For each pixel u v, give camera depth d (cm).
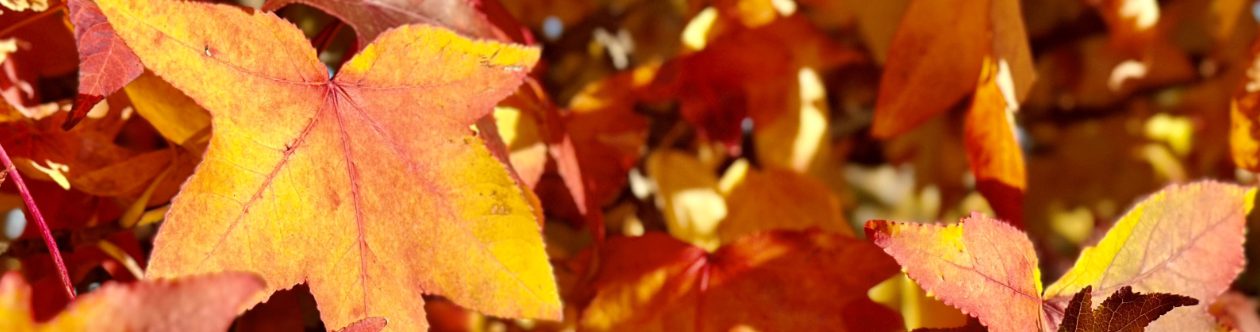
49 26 51
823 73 96
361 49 48
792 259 55
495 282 47
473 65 47
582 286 58
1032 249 48
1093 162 109
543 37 89
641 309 56
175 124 49
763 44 71
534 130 57
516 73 47
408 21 50
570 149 59
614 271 57
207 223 43
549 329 63
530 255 47
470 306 47
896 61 62
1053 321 49
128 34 41
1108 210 109
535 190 67
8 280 36
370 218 46
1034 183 113
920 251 45
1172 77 96
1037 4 98
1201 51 98
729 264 56
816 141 72
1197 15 94
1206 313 51
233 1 50
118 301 36
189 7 42
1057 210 113
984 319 46
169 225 42
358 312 46
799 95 72
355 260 46
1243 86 59
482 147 47
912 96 62
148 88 48
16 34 50
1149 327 51
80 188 49
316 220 45
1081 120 107
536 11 88
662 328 55
